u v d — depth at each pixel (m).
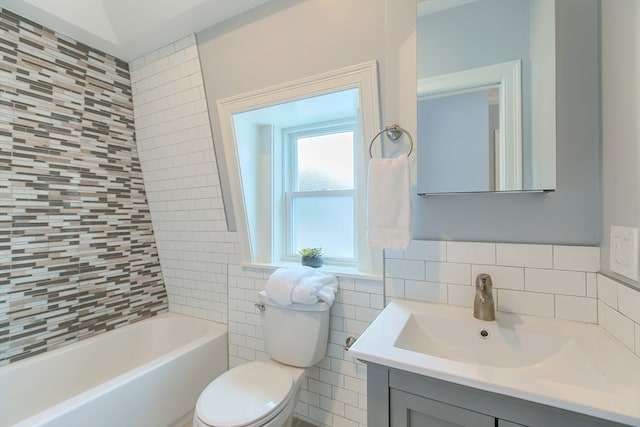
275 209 1.99
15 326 1.52
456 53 1.12
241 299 1.89
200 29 1.62
